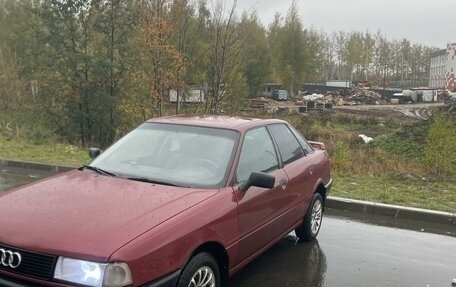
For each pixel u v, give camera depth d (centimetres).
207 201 387
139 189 399
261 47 6806
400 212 775
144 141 484
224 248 392
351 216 774
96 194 384
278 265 535
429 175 1156
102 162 472
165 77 1814
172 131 489
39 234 318
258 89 6900
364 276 516
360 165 1219
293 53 8350
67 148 1398
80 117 2081
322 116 4228
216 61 1705
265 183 420
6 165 1146
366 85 10275
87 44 2058
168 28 1772
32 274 307
